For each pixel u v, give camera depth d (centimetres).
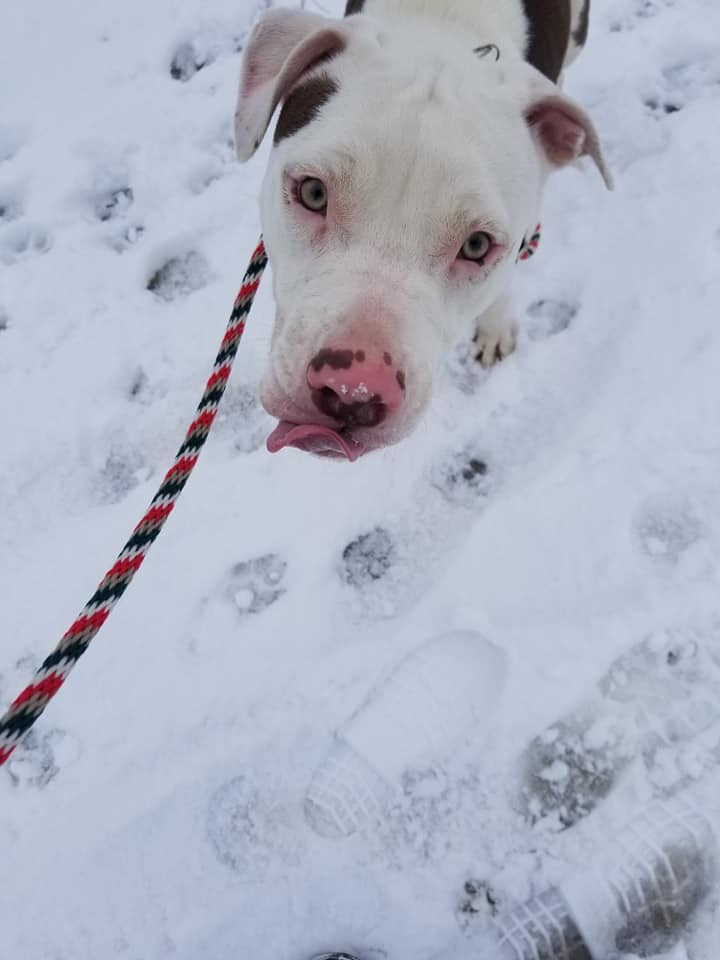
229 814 92
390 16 80
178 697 97
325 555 101
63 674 54
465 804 92
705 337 107
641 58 124
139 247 118
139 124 127
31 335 114
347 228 65
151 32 135
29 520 106
